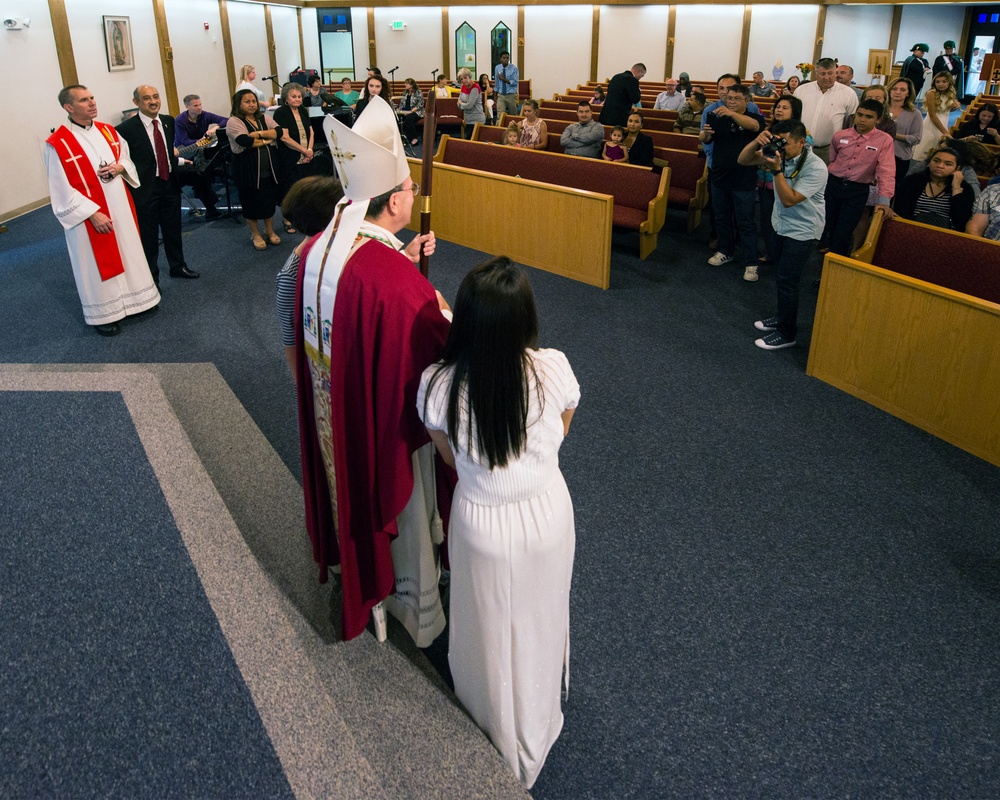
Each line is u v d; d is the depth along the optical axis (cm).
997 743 225
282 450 355
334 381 191
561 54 1792
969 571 292
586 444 372
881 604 275
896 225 443
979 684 244
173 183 561
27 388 329
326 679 216
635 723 229
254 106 624
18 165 798
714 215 630
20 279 583
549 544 180
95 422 300
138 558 226
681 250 679
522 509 178
